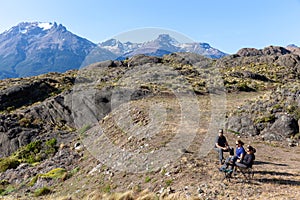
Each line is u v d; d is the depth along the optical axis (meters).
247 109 21.03
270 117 19.27
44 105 31.53
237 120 19.41
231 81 45.44
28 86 43.66
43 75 63.81
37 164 20.56
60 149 22.88
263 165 12.37
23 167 20.48
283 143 16.86
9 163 21.50
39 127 28.59
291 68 68.12
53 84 49.72
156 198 10.31
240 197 9.37
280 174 11.13
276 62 73.12
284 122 18.25
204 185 10.47
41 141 25.05
